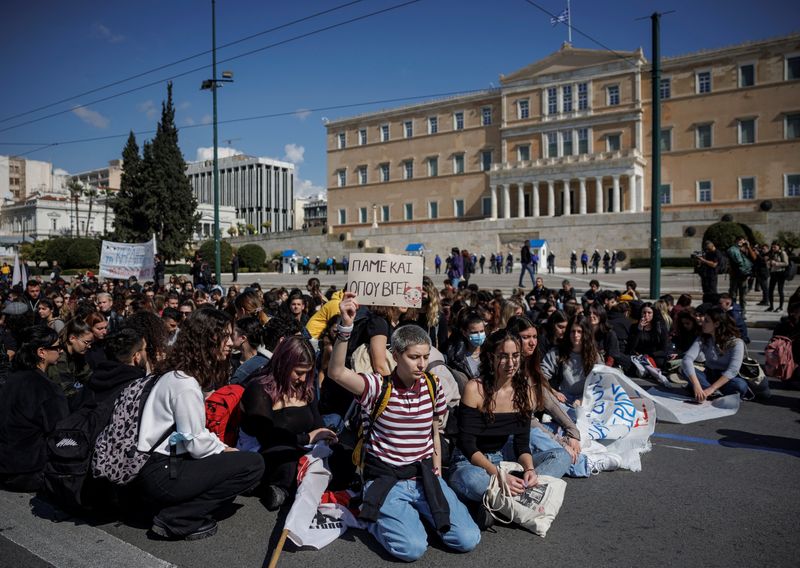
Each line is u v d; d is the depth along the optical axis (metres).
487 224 59.78
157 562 4.25
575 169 62.78
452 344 7.42
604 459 6.00
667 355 10.07
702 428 7.56
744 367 8.87
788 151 56.00
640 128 62.16
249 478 4.77
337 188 85.12
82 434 4.72
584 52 64.94
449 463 5.71
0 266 32.53
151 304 11.17
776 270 19.80
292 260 57.75
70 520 5.00
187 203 62.06
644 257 52.22
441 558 4.32
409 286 5.45
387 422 4.54
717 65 59.38
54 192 118.94
